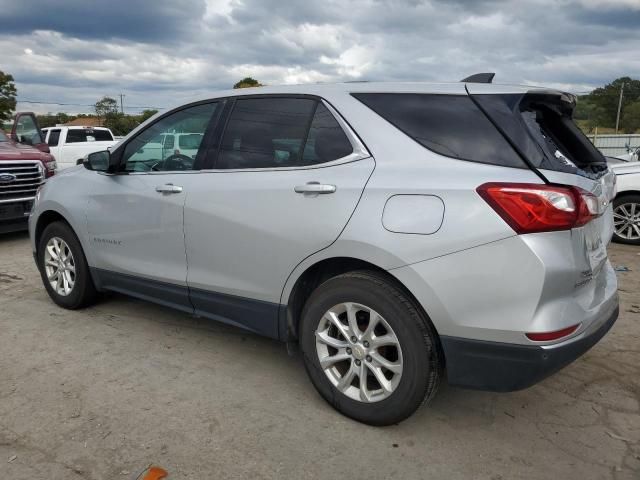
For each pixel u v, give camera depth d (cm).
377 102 318
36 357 399
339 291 307
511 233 258
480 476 271
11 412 323
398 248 282
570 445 298
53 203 481
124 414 322
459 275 269
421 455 288
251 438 300
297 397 346
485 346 270
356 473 272
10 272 635
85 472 270
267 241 335
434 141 293
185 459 281
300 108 344
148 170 417
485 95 295
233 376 373
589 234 290
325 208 309
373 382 316
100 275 459
